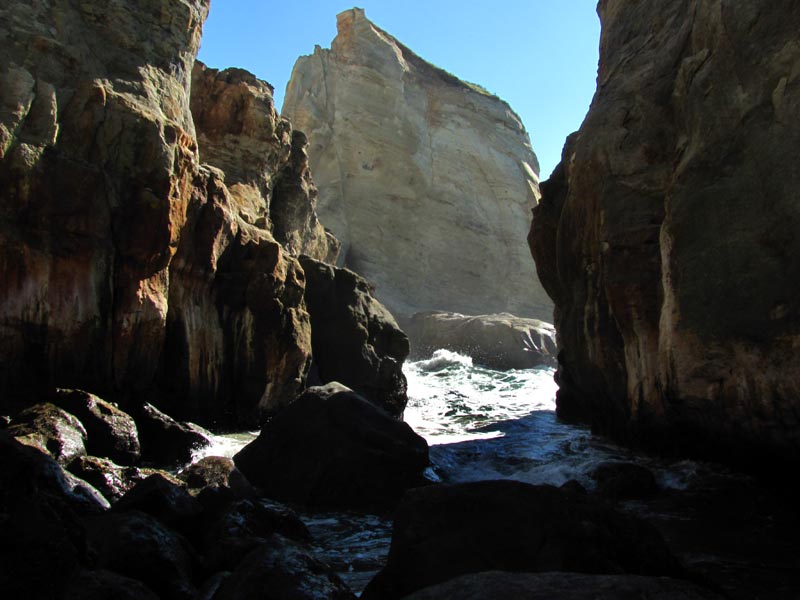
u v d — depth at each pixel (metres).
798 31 6.65
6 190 9.79
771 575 5.32
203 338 12.77
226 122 18.12
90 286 10.52
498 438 14.49
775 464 7.27
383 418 9.58
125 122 11.23
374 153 38.84
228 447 10.70
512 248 41.75
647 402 9.80
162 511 5.59
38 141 10.27
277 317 14.02
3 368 9.59
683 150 8.75
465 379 25.30
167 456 9.92
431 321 32.47
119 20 12.17
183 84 13.61
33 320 9.91
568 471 9.81
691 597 3.07
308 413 9.45
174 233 11.65
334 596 3.79
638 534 4.27
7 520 3.01
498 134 45.06
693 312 7.73
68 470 7.39
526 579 3.33
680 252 8.00
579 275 12.20
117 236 11.01
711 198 7.55
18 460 3.15
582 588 3.18
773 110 6.84
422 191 39.66
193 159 12.33
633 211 10.01
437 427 16.59
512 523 4.20
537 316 41.06
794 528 6.71
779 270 6.55
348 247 36.78
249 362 13.63
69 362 10.28
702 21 8.62
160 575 4.37
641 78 10.65
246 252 14.00
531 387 23.80
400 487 8.91
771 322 6.63
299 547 4.15
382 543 6.91
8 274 9.72
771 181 6.72
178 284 12.34
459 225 40.19
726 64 7.70
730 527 6.86
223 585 3.95
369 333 17.75
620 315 10.16
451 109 43.28
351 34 41.28
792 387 6.45
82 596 3.24
